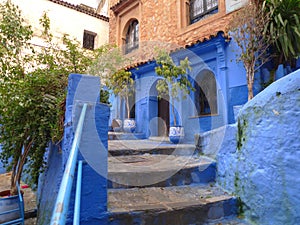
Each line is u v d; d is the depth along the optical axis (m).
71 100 1.97
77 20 11.38
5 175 5.33
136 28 9.78
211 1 6.69
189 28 6.97
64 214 0.90
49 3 10.48
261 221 2.05
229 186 2.60
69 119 1.89
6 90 2.71
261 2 4.31
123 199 2.22
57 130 2.30
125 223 1.84
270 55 4.44
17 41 3.66
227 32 4.89
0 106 2.67
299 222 1.70
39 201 3.02
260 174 2.11
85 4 13.55
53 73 3.01
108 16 12.66
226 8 5.99
